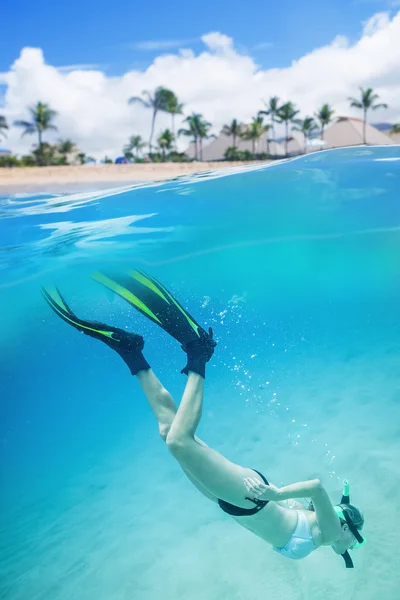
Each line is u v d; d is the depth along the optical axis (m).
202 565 4.74
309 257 11.51
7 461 9.02
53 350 13.18
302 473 5.80
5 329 11.57
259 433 6.97
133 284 3.73
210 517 5.51
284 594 4.25
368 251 11.12
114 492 6.39
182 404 3.17
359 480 5.48
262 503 3.32
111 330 3.55
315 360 10.59
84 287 8.27
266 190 6.68
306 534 3.49
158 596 4.41
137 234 7.11
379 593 4.03
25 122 57.62
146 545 5.14
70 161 68.94
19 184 22.81
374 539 4.59
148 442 8.17
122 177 29.98
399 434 6.30
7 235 6.78
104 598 4.47
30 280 7.98
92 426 10.63
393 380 8.49
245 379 9.35
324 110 69.69
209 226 7.48
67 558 5.12
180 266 10.12
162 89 63.41
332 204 7.19
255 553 4.81
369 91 67.81
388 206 7.48
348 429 6.66
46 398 15.20
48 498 6.64
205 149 81.31
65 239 6.79
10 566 5.15
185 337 3.42
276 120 70.50
